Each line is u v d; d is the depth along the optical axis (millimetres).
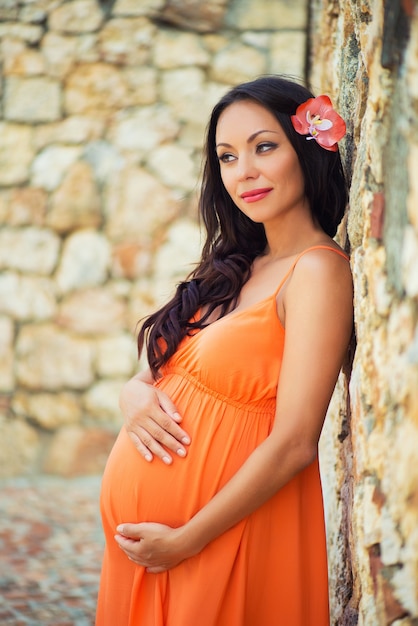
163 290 4934
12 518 3994
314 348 1652
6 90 4953
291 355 1665
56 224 4980
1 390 4984
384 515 1468
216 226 2102
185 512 1772
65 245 4988
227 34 4824
